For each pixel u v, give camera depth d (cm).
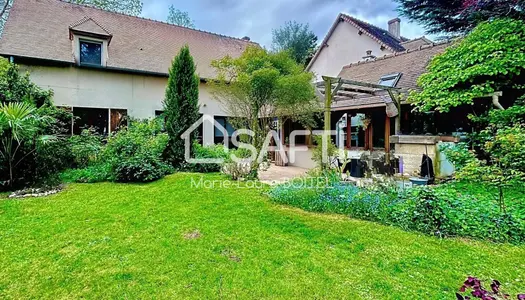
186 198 580
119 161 749
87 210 498
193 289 266
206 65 1359
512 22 672
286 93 782
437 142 715
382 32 1585
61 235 388
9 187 648
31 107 698
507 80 679
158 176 766
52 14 1146
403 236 382
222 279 282
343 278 283
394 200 473
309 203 518
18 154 675
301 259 322
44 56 972
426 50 981
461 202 450
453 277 283
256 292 262
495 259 319
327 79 665
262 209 509
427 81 764
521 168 463
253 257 328
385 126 874
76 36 1028
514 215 411
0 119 603
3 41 948
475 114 723
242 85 775
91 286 271
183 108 927
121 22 1323
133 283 276
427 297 251
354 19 1573
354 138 981
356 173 775
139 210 500
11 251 339
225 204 539
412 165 774
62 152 762
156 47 1305
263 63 800
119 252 339
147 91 1191
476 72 662
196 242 368
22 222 436
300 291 262
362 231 401
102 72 1092
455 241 366
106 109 1109
